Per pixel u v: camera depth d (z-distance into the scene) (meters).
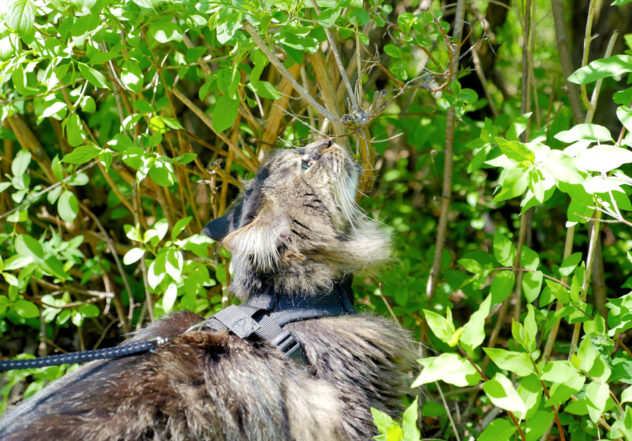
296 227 1.11
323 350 1.07
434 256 1.34
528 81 1.22
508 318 1.47
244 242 1.08
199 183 1.41
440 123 1.42
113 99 1.36
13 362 1.00
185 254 1.40
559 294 1.05
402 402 1.11
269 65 1.37
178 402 0.99
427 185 1.59
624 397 0.98
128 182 1.36
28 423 0.98
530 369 0.96
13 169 1.25
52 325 1.53
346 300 1.13
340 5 1.07
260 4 1.06
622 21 1.41
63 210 1.22
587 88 1.40
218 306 1.31
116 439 0.96
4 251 1.43
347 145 1.19
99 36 1.13
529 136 1.22
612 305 1.07
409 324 1.29
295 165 1.13
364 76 1.42
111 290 1.47
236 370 1.03
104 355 1.03
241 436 1.00
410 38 1.17
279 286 1.09
